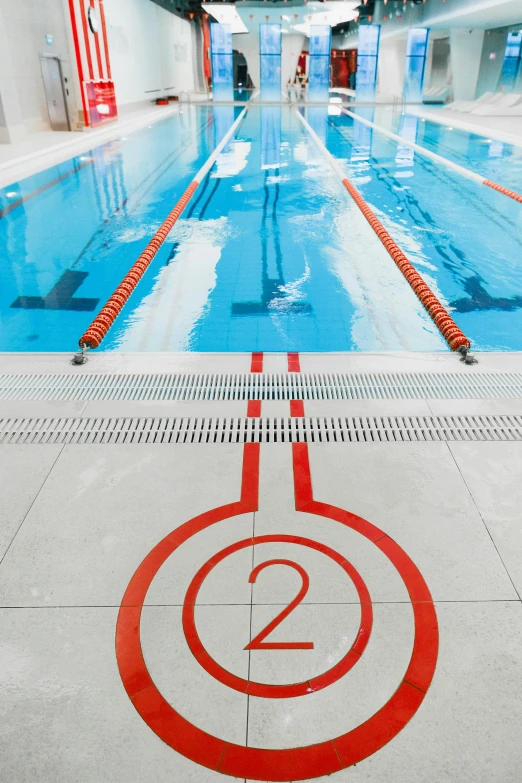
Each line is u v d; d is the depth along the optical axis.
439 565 1.39
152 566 1.39
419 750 1.01
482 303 3.61
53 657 1.18
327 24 16.66
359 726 1.05
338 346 3.07
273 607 1.28
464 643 1.20
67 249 4.61
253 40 23.67
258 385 2.24
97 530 1.50
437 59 19.17
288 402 2.09
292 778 0.98
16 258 4.44
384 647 1.20
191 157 8.73
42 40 9.64
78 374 2.31
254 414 2.02
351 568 1.38
